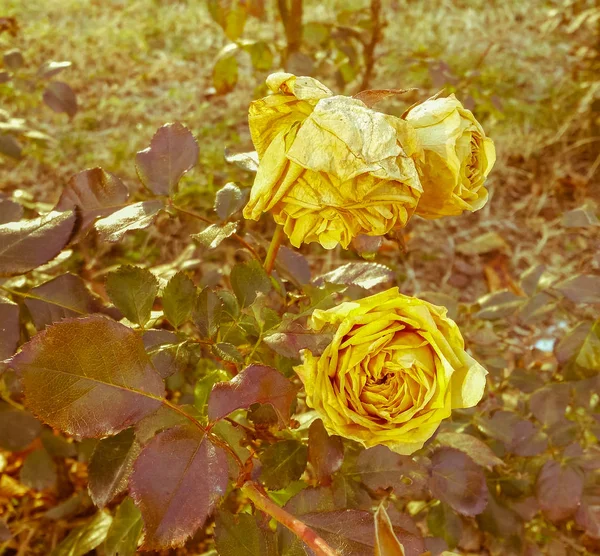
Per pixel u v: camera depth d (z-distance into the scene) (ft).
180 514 0.71
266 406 0.97
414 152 0.73
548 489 1.34
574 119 3.38
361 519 0.80
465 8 4.67
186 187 2.73
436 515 1.38
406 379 0.76
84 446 1.46
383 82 3.54
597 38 3.50
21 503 1.75
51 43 3.74
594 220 1.42
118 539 1.12
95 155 2.96
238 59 3.83
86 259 2.15
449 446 1.19
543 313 1.56
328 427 0.77
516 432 1.41
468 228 2.95
